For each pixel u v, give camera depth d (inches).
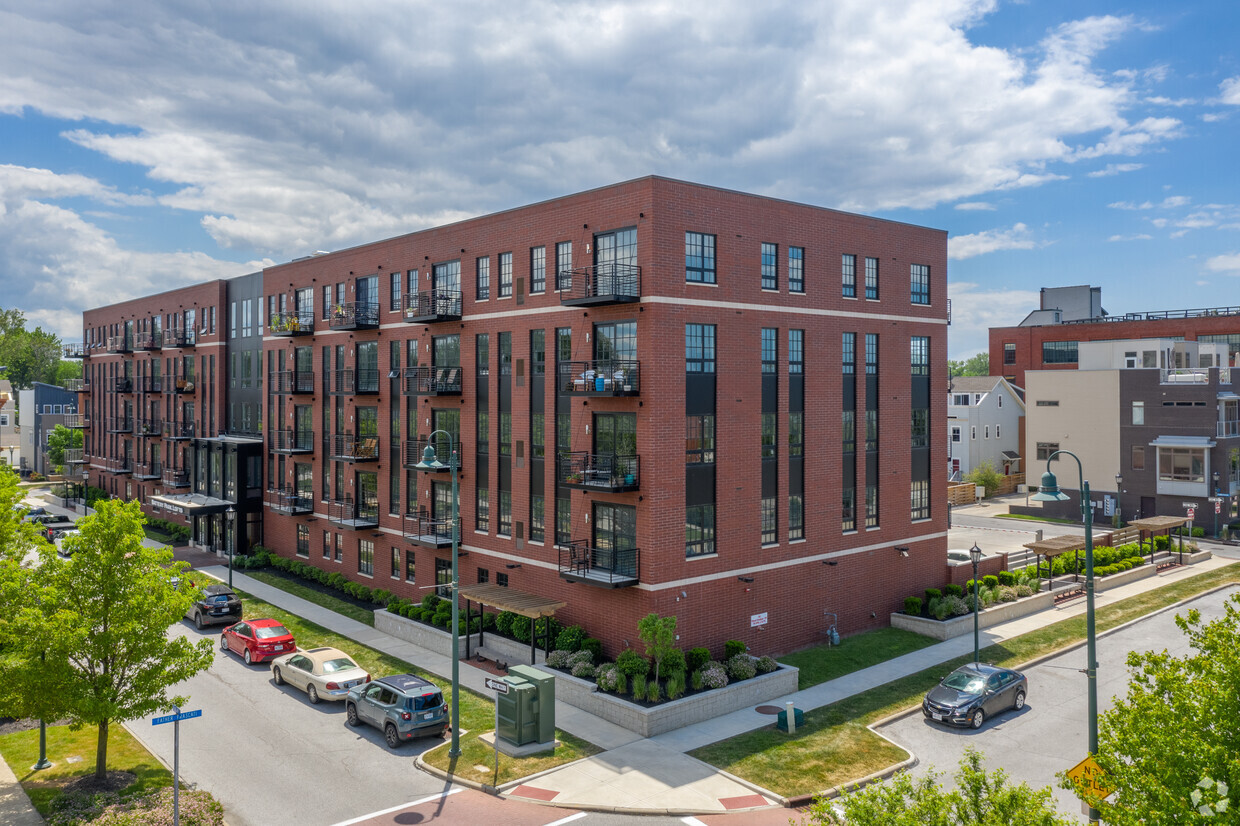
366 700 893.8
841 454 1247.5
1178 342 2351.1
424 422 1387.8
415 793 748.6
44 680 689.0
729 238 1096.2
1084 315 3344.0
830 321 1228.5
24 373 5108.3
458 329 1316.4
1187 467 2119.8
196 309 2156.7
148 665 750.5
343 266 1598.2
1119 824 410.9
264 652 1133.7
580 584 1101.1
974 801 429.4
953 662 1130.7
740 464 1109.1
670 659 954.1
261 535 1898.4
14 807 700.0
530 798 735.7
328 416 1658.5
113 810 668.1
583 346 1100.5
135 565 739.4
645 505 1011.9
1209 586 1584.6
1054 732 900.0
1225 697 422.3
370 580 1530.5
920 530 1374.3
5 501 861.8
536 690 852.6
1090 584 684.1
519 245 1203.9
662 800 732.7
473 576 1283.2
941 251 1407.5
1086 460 2304.4
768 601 1143.0
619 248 1059.3
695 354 1063.6
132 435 2495.1
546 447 1155.9
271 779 775.1
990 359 3184.1
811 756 827.4
